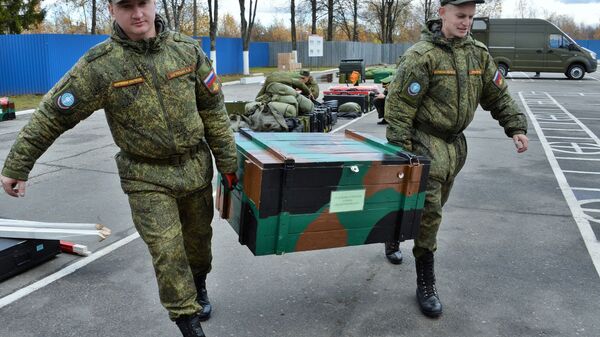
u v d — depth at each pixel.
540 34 25.14
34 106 14.76
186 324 2.43
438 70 2.93
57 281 3.63
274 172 2.46
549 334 2.97
